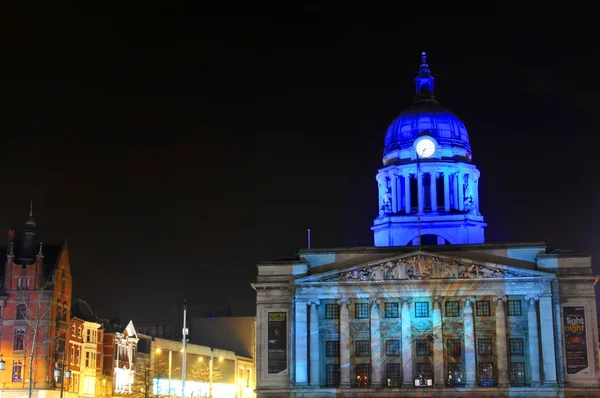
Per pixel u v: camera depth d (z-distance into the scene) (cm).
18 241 14375
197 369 18000
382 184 14350
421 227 13638
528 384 11331
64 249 14200
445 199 13912
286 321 11906
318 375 11681
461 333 11669
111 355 15500
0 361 9506
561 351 11419
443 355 11594
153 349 17050
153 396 15150
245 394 19888
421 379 11606
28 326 13462
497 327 11556
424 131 14075
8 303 13575
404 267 11825
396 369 11712
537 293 11569
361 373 11762
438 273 11750
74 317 14338
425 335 11706
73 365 14138
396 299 11819
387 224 13712
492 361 11594
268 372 11762
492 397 11325
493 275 11644
